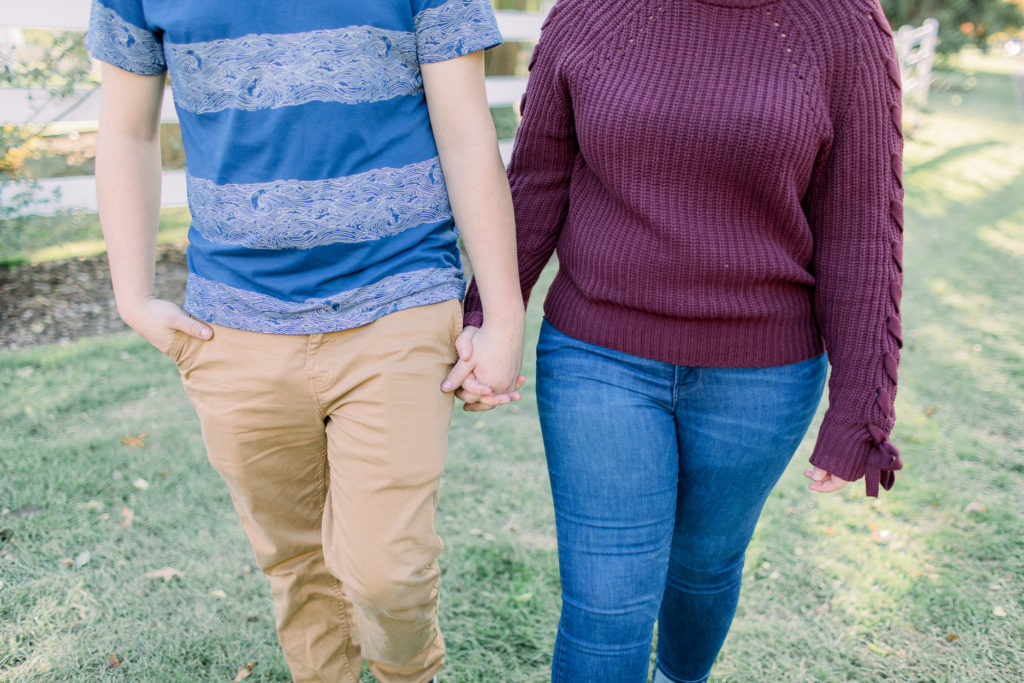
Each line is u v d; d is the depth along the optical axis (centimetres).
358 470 143
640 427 145
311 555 166
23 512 268
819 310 146
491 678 206
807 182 137
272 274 140
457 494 289
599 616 143
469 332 153
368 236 139
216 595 232
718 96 131
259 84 132
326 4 131
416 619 153
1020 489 299
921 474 309
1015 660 213
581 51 141
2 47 464
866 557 257
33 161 546
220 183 138
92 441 310
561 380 152
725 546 162
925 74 1170
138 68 145
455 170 145
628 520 144
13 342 406
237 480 153
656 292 142
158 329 147
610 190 144
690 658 181
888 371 138
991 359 419
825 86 131
